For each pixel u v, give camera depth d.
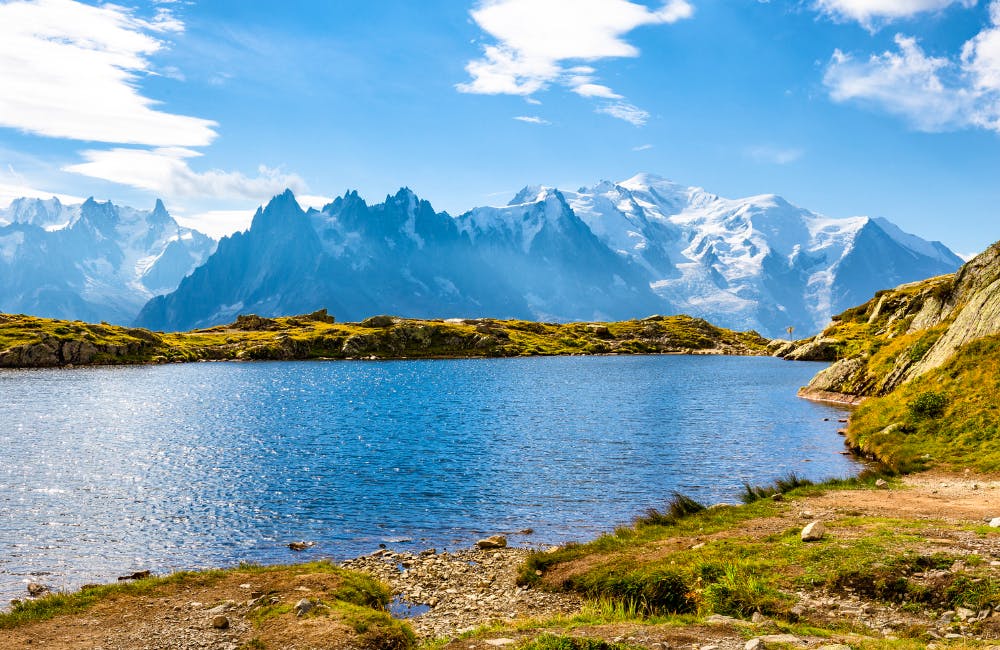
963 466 40.19
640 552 27.12
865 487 37.31
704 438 71.50
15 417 93.38
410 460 61.12
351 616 21.39
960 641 16.03
